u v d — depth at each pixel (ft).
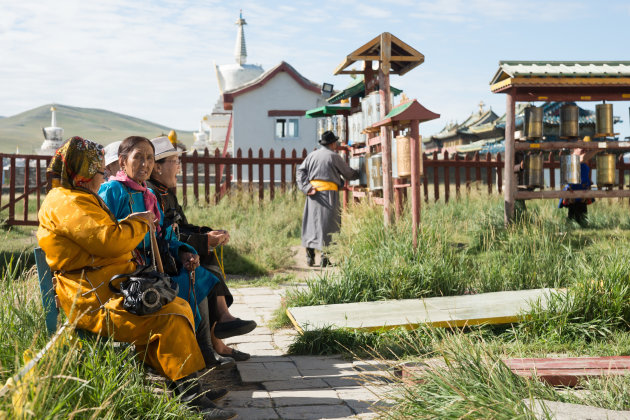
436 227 25.46
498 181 50.01
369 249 25.57
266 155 88.38
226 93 87.04
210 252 15.37
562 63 31.53
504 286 21.83
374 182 30.55
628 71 30.73
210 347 14.30
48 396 8.66
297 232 41.52
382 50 29.55
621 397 10.47
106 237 11.15
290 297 21.13
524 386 10.88
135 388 10.39
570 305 17.42
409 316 17.78
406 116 24.66
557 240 25.27
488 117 159.33
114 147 14.61
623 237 27.30
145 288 11.21
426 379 11.25
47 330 12.38
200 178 98.37
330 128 42.75
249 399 12.73
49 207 11.42
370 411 11.80
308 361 15.64
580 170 32.58
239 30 144.46
